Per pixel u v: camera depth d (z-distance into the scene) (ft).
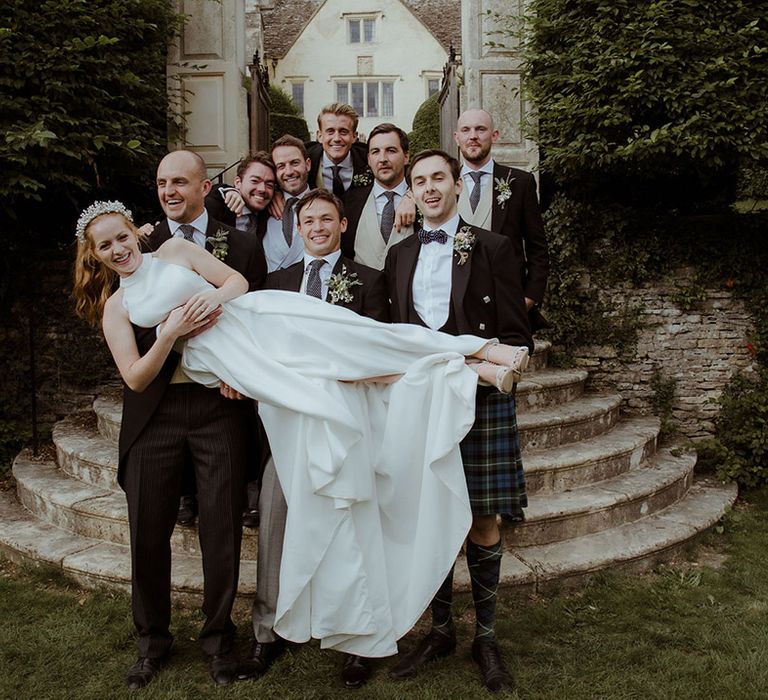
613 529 12.30
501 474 8.46
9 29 13.73
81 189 16.28
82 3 15.31
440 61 81.30
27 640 9.39
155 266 8.13
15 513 13.33
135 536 8.25
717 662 8.81
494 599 8.67
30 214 17.67
